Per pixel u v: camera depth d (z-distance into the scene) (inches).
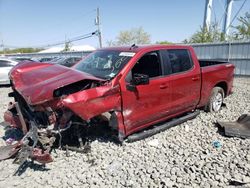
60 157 160.9
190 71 213.9
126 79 169.8
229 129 195.3
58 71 163.2
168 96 195.3
